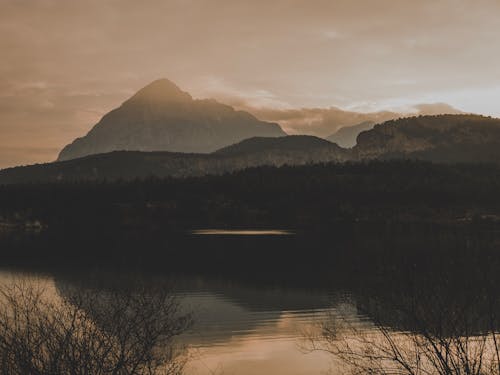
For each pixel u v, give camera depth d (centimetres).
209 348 2880
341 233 15738
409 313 1255
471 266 1341
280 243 12825
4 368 1086
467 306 1236
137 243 13600
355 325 2109
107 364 1218
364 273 1416
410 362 1337
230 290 5781
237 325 3600
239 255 10331
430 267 1370
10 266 8438
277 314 4141
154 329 1336
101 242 13975
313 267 8162
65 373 1132
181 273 7431
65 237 16038
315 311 4125
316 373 2277
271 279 6788
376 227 15512
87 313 1341
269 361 2612
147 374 1316
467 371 1201
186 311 4088
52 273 7256
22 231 18712
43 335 1173
